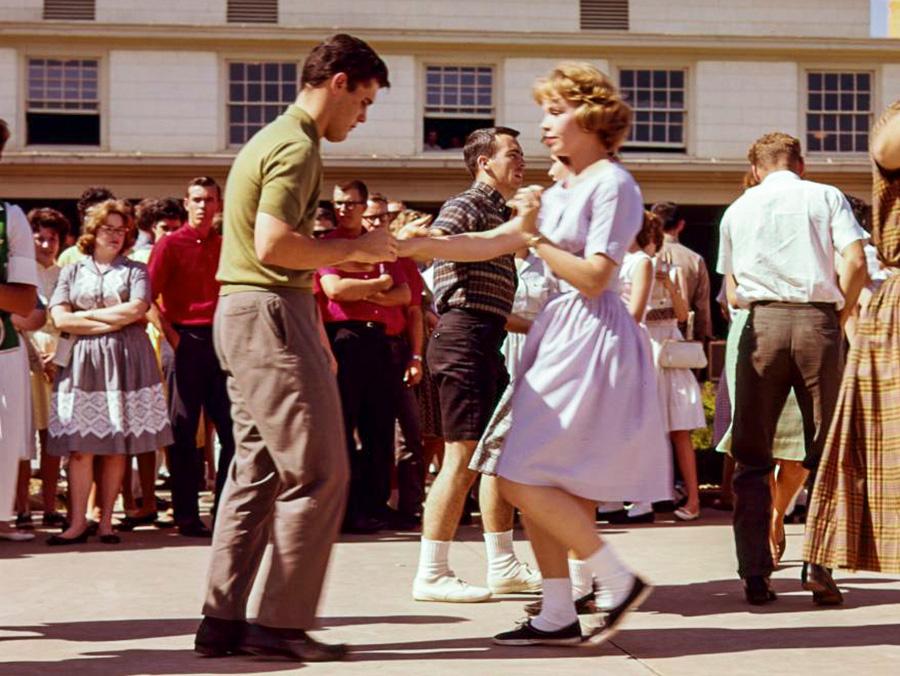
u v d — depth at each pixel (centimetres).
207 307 842
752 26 2742
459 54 2631
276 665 453
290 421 453
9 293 533
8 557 738
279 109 2611
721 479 1114
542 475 459
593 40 2645
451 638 502
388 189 2597
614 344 465
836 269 612
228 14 2650
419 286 907
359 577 658
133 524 880
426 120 2638
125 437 803
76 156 2520
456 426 591
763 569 574
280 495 466
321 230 891
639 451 464
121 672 443
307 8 2656
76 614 558
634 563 703
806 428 594
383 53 2620
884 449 493
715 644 489
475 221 611
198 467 846
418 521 886
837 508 500
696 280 1063
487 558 664
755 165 611
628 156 2667
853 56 2708
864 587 618
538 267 790
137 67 2589
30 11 2622
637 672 442
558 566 486
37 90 2583
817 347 581
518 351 789
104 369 805
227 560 470
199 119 2595
